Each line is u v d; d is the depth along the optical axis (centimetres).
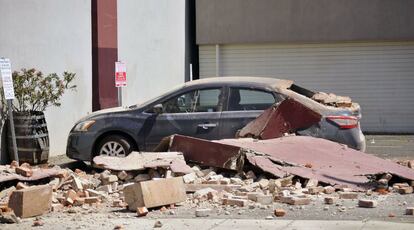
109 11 1995
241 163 1196
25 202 994
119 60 2070
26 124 1519
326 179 1164
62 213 1024
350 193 1091
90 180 1241
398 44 2484
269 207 1016
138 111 1445
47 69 1733
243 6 2550
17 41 1633
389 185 1192
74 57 1844
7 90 1408
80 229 905
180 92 1434
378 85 2508
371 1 2450
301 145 1268
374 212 970
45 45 1727
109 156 1335
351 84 2530
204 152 1224
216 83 1423
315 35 2498
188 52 2589
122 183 1193
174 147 1257
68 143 1476
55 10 1766
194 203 1057
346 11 2470
